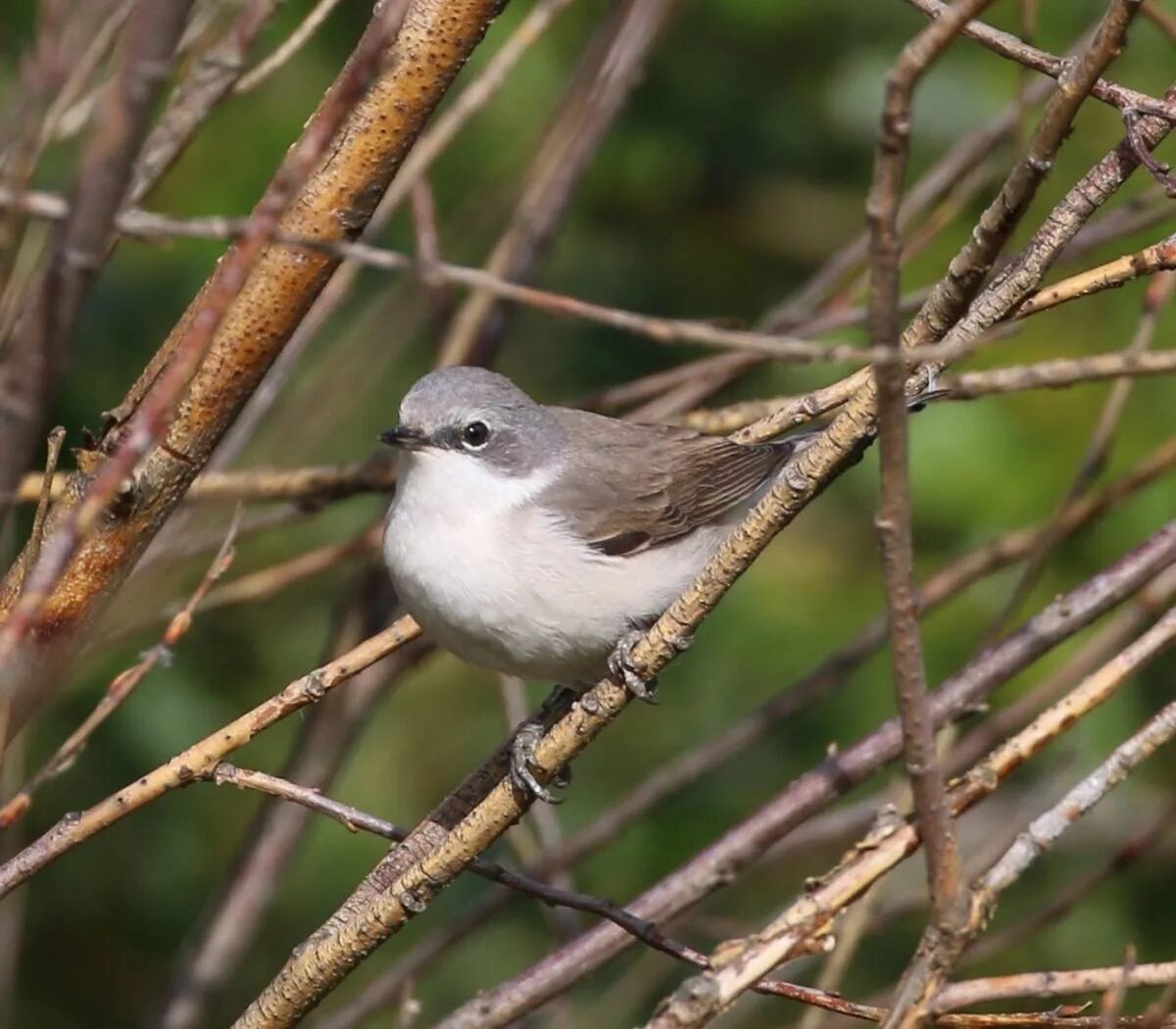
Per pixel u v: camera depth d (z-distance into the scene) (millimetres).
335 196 6664
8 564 8719
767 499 6375
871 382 6055
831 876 6355
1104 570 8609
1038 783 12219
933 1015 5746
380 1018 14086
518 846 11102
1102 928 13578
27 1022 13984
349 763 14977
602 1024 11570
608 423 10109
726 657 14844
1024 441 13789
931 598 10773
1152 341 13680
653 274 16203
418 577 9133
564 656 9188
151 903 14414
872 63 15867
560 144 11609
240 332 6676
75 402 13930
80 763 13773
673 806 14633
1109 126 13930
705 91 16141
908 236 13000
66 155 10391
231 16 8766
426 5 6602
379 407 14977
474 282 5219
